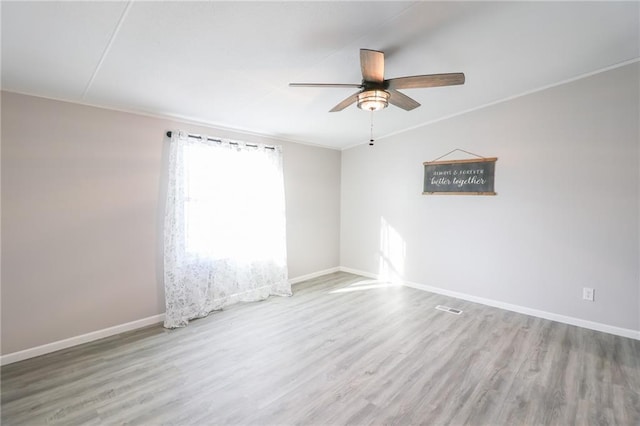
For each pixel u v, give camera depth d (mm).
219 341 2881
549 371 2361
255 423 1834
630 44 2475
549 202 3326
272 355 2621
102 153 2906
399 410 1938
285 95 2943
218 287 3707
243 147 3939
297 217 4840
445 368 2410
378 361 2518
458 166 3980
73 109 2742
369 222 5145
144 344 2816
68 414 1908
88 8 1593
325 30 1973
